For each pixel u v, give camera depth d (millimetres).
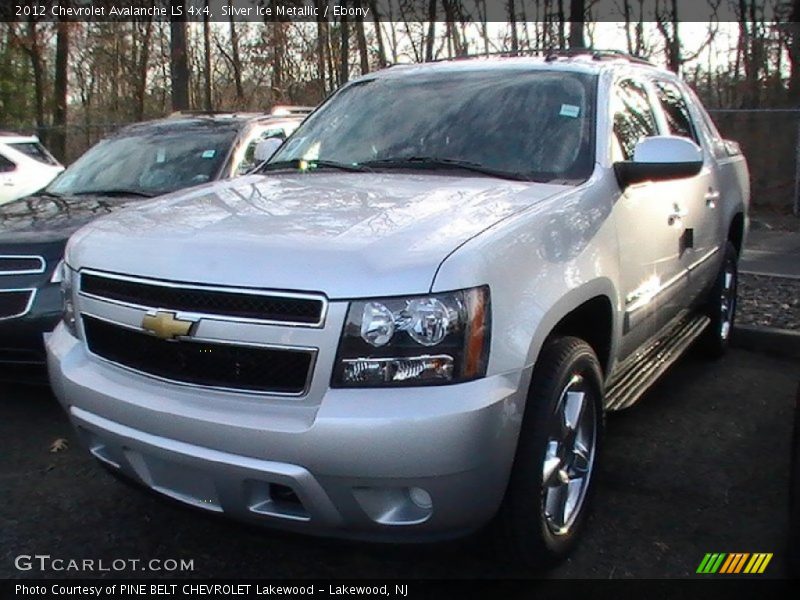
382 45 24297
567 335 3482
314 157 4387
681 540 3604
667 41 19734
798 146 14219
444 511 2750
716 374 5836
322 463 2664
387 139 4281
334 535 2863
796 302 7613
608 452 4484
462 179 3750
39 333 4812
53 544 3578
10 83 23078
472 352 2727
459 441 2654
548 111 4121
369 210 3242
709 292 5711
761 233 12289
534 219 3184
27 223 5336
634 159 3822
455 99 4387
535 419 3039
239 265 2824
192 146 6867
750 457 4445
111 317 3111
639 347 4379
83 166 6984
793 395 5406
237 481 2801
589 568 3387
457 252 2814
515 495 3029
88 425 3160
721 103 18609
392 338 2680
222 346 2822
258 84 26031
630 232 3871
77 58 25047
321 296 2699
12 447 4586
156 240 3111
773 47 17562
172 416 2861
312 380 2707
